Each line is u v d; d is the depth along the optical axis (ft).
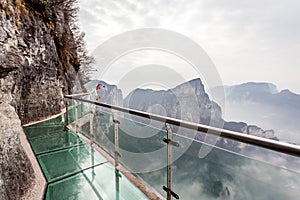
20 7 17.31
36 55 19.15
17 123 7.29
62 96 26.03
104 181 7.62
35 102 18.15
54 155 10.00
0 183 5.32
